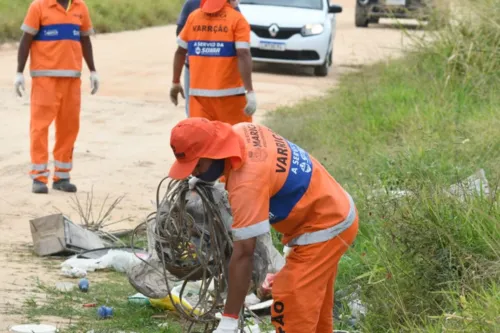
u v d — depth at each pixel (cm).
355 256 799
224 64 1069
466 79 1472
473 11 1588
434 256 719
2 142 1500
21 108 1784
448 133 1168
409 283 702
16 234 1008
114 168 1340
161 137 1576
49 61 1179
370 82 1805
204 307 609
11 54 2538
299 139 1398
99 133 1586
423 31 1703
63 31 1184
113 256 893
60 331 703
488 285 675
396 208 786
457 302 667
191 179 587
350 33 3092
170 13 3719
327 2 2358
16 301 781
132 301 775
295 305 590
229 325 559
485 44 1527
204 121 563
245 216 553
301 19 2219
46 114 1188
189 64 1098
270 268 767
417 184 845
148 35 3216
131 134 1592
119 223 1056
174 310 753
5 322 727
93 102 1869
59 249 930
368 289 733
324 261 593
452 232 729
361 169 1063
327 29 2227
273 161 570
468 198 789
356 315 720
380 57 2295
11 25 2798
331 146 1294
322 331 634
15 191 1195
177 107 1858
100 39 3039
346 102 1602
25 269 880
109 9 3391
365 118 1401
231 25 1060
